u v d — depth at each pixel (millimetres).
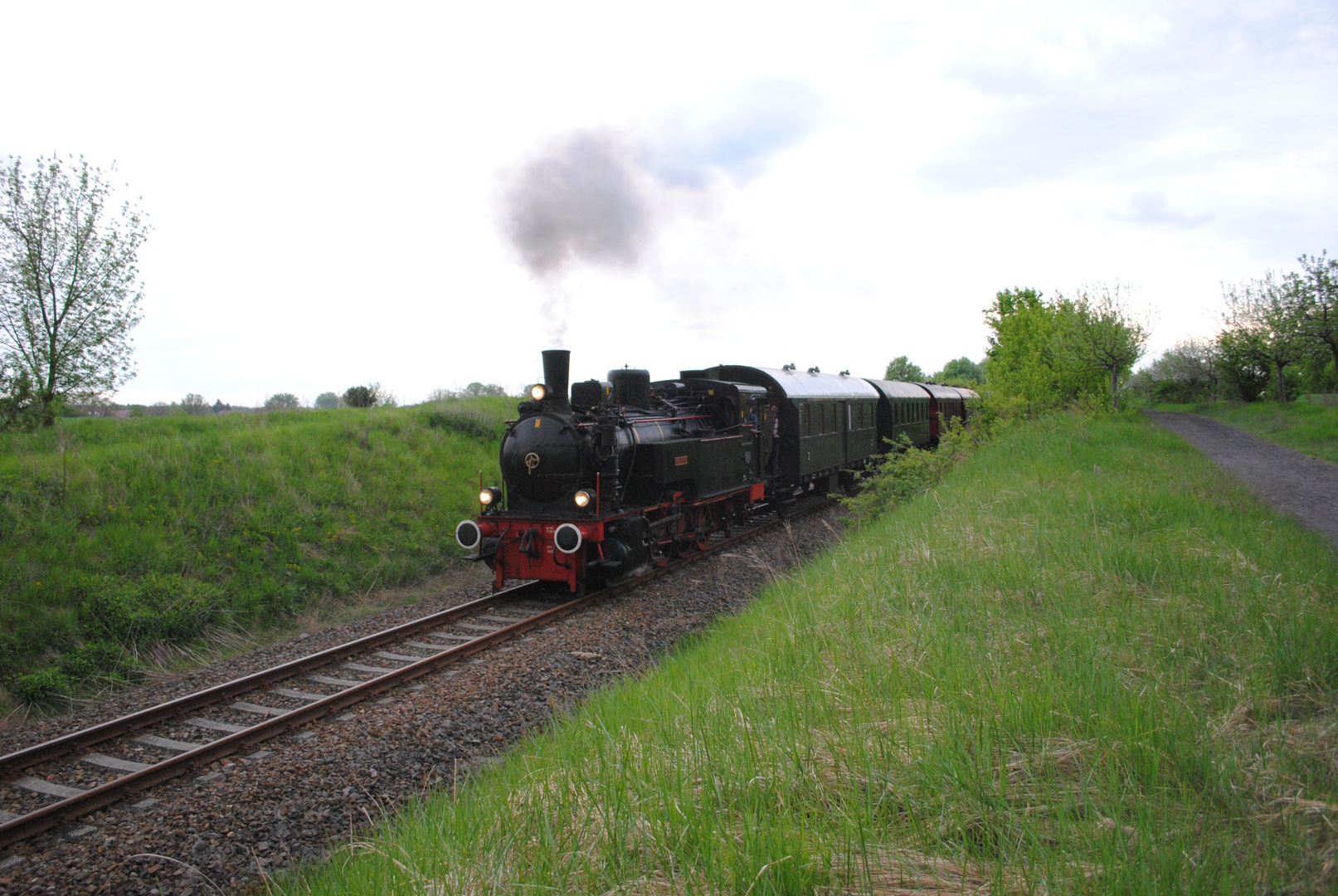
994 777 3164
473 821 3580
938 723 3680
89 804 4754
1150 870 2391
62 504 9867
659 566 10922
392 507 12672
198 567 9609
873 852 2744
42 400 12703
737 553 11766
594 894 2797
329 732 5828
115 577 8805
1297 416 28250
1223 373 42094
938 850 2750
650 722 4461
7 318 12852
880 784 3203
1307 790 2861
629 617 8672
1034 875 2461
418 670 6953
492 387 24234
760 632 6371
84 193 13242
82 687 7434
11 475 10109
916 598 6113
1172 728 3367
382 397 21875
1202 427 26641
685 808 3098
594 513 9594
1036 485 10852
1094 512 8305
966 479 13023
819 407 16219
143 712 6059
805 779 3293
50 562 8750
